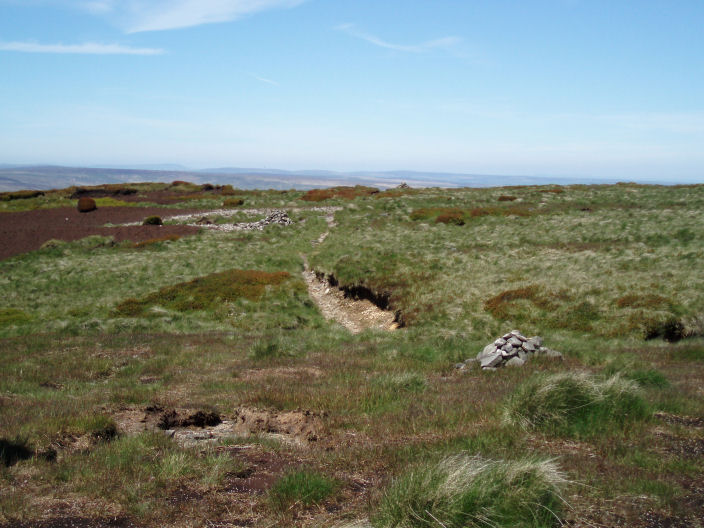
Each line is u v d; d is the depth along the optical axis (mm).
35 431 7988
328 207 62938
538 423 8086
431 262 29344
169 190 84125
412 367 14469
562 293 21641
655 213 38875
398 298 24703
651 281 21328
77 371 14703
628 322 18562
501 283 24438
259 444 7941
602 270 24172
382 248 33812
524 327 19672
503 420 8414
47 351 17922
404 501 5066
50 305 26125
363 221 48875
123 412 9766
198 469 6520
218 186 87625
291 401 10508
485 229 39781
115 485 6043
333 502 5637
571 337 18281
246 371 14445
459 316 21469
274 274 30391
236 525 5133
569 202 51094
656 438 7383
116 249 40469
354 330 23875
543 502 5082
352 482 6211
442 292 24250
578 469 6195
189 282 28766
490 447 7031
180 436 8609
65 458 7008
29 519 5176
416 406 9695
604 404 8234
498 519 4895
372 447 7418
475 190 72125
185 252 37906
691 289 19703
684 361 13977
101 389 12703
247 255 36500
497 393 10477
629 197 51156
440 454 6668
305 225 49656
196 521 5172
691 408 8820
